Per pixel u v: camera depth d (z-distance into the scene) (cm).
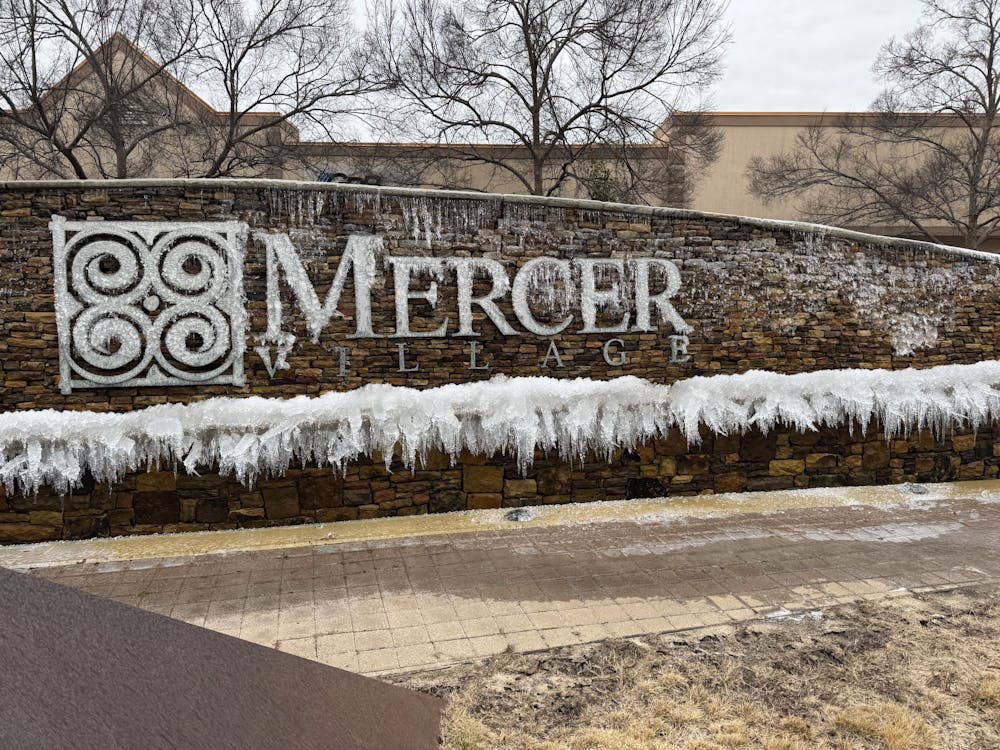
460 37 1508
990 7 1598
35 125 1296
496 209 736
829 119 1823
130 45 1333
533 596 522
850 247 809
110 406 673
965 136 1761
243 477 667
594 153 1622
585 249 756
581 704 388
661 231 770
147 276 670
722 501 750
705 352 783
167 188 674
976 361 848
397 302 715
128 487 653
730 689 402
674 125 1603
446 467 713
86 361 665
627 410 739
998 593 518
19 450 628
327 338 707
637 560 590
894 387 792
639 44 1486
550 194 1585
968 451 828
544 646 449
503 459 723
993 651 437
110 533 654
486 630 470
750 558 593
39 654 237
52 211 657
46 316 659
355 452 680
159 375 677
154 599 520
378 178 929
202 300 680
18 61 1245
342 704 327
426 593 529
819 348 806
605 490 751
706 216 775
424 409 691
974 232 1670
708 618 485
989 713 379
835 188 1845
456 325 732
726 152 1845
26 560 598
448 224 727
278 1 1407
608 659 432
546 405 714
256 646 316
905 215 1697
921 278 827
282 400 682
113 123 1328
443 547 623
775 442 782
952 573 557
